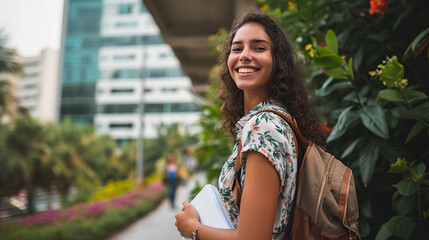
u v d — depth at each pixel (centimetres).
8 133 1427
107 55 5991
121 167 3111
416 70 162
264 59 96
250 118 91
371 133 153
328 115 172
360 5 181
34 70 7262
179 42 592
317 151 93
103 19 6091
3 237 412
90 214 601
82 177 1738
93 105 5872
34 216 570
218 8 500
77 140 1956
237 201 90
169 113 5681
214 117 268
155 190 1145
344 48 181
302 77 112
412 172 126
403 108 136
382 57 169
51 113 7175
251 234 77
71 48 6094
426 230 132
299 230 85
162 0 476
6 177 1338
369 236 158
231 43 112
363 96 162
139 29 6016
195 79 863
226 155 270
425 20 157
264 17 101
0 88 991
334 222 86
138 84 5866
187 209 99
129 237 571
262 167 80
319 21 204
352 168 154
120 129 5756
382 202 158
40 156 1446
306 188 87
